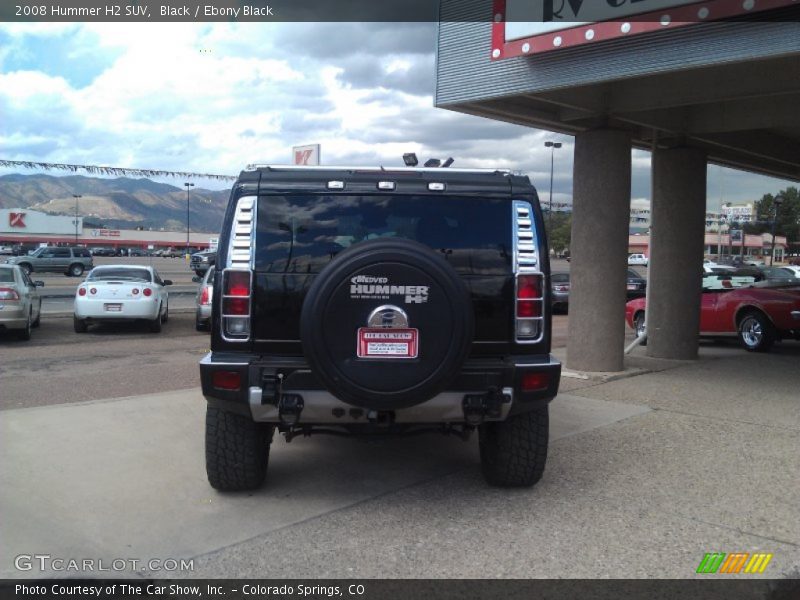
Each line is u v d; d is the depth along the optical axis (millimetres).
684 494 4922
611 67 7633
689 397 8211
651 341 11523
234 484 4781
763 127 9969
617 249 9625
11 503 4613
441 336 4109
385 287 4090
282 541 4094
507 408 4445
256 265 4496
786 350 12945
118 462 5500
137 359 11078
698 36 7016
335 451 5980
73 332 14812
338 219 4578
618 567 3799
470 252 4578
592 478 5262
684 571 3758
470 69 8945
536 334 4578
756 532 4266
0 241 99188
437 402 4344
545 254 4637
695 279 11234
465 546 4047
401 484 5117
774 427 6801
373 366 4094
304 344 4113
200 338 14086
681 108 10500
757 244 105188
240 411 4465
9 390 8383
